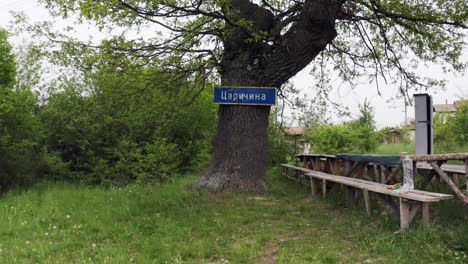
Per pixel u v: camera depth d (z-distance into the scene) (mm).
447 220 5742
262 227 6102
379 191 5934
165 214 7000
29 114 12727
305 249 4977
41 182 12789
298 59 8945
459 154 5641
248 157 9008
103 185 12125
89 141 13492
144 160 12234
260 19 9023
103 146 13766
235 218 6656
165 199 8266
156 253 5004
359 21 10273
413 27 10047
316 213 7082
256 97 8984
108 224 6492
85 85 14211
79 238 5840
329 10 8430
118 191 10094
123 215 7043
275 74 9031
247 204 7738
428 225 5289
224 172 8984
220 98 9070
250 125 9102
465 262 4230
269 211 7211
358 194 7555
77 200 8750
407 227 5273
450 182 5598
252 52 9086
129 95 9258
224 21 8523
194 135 15641
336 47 11461
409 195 5234
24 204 8531
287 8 10461
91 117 13734
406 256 4492
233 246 5266
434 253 4480
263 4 10469
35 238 5957
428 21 9766
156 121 13719
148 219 6621
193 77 9156
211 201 8016
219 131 9367
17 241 5738
